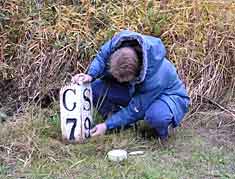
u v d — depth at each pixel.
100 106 3.58
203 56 4.16
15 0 4.30
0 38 4.09
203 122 3.74
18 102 3.80
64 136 3.27
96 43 4.07
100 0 4.41
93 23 4.25
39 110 3.64
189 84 4.01
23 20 4.18
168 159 3.18
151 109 3.30
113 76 3.29
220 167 3.13
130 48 3.15
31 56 3.98
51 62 3.97
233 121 3.76
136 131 3.46
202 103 3.97
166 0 4.50
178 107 3.35
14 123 3.42
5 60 4.01
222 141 3.48
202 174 3.04
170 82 3.37
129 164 3.06
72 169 2.99
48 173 2.94
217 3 4.59
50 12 4.29
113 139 3.31
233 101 4.05
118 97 3.55
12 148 3.13
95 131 3.34
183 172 3.04
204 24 4.34
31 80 3.89
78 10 4.33
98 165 3.03
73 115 3.24
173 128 3.56
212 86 4.07
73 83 3.26
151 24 4.26
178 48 4.15
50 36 4.09
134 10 4.36
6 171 2.95
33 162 3.04
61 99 3.26
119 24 4.21
